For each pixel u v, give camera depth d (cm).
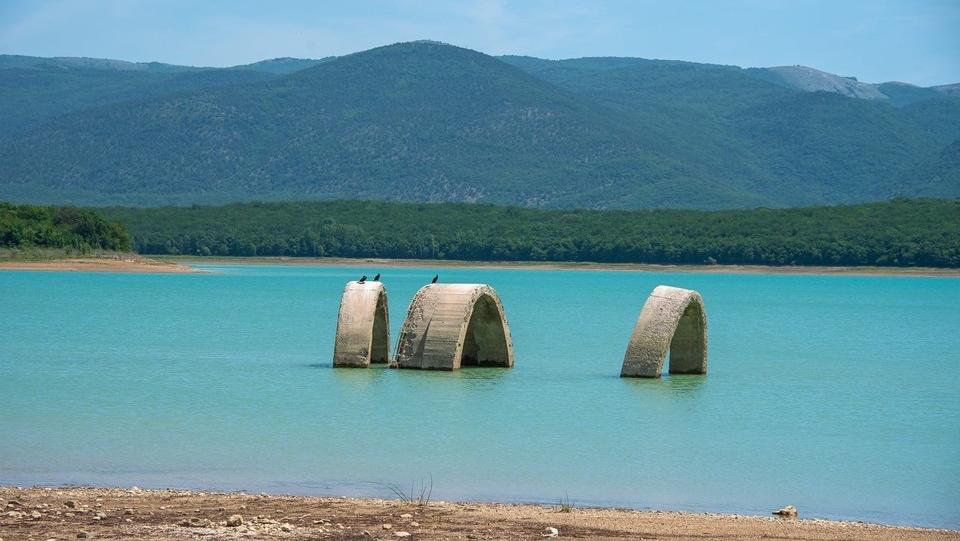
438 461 3141
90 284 12900
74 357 5569
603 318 8556
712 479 2986
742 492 2855
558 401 4103
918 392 4584
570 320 8369
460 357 4897
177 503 2525
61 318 8088
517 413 3869
